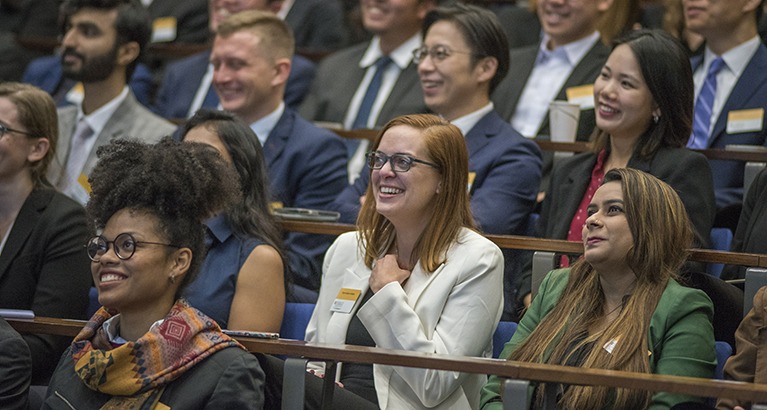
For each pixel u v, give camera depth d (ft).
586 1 49.98
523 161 42.65
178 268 26.32
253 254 34.50
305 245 38.73
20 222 36.99
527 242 33.55
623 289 30.30
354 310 32.65
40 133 37.93
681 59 37.76
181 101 59.06
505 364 23.86
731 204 39.86
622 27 50.83
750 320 28.60
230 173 27.22
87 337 26.58
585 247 30.32
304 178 45.73
